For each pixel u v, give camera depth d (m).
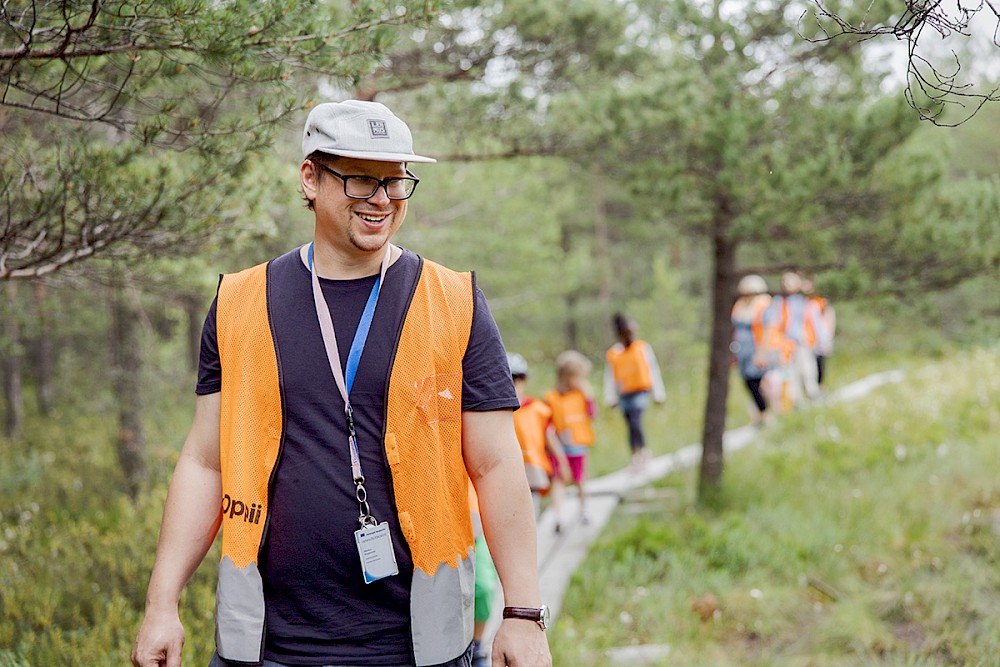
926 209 7.70
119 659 4.39
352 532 2.10
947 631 5.44
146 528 6.90
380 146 2.09
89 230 4.18
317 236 2.22
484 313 2.25
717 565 7.22
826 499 8.49
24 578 5.46
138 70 3.65
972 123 14.05
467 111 7.64
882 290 7.73
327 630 2.09
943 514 7.55
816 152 7.53
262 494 2.13
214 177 4.18
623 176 8.36
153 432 12.20
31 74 3.74
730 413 15.72
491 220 14.05
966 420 11.12
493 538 2.20
